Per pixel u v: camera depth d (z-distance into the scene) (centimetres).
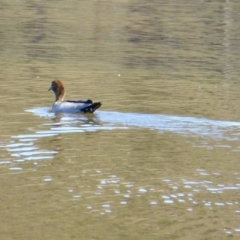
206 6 8194
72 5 7812
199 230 1752
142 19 7056
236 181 2150
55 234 1698
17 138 2589
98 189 2027
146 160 2342
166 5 8131
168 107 3316
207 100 3572
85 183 2078
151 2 8306
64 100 3297
